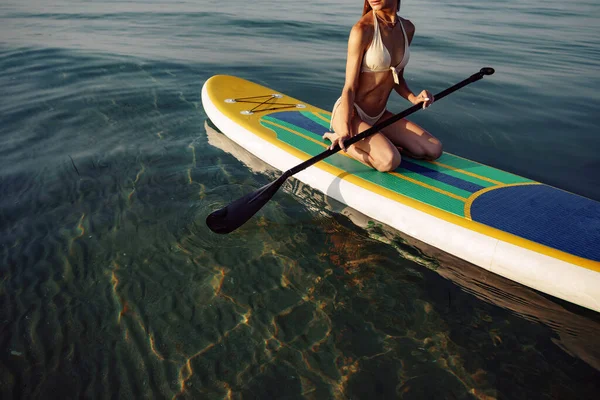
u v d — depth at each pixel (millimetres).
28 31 8180
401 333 2260
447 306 2441
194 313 2348
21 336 2203
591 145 4336
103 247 2785
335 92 5613
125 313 2338
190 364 2082
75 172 3594
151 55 6926
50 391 1955
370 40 2934
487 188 3107
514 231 2658
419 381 2012
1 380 1997
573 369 2096
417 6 12453
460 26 9711
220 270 2639
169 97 5289
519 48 7945
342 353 2143
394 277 2635
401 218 2988
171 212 3131
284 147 3693
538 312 2428
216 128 4508
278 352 2145
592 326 2354
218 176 3602
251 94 4816
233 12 10516
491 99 5523
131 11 10422
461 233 2746
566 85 6055
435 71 6520
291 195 3408
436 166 3402
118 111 4848
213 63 6641
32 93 5285
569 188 3584
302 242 2904
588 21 10828
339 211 3238
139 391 1962
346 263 2730
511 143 4363
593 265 2381
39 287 2486
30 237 2859
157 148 4039
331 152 3008
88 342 2180
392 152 3176
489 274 2688
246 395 1950
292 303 2424
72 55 6777
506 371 2072
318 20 9789
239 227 3031
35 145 4035
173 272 2611
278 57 7055
